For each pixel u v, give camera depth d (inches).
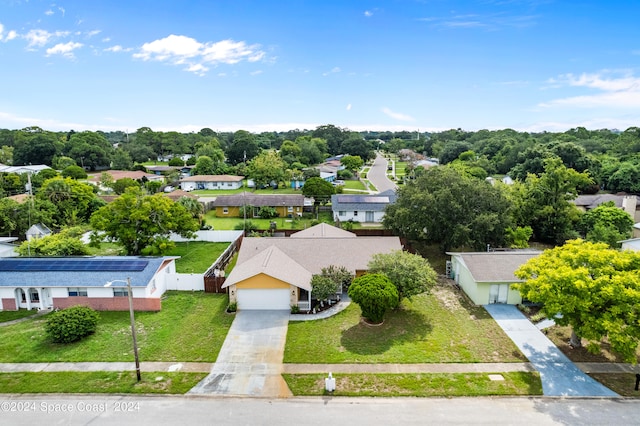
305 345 859.4
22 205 1679.4
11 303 1035.9
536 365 780.6
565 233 1676.9
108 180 2950.3
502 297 1071.6
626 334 693.3
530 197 1729.8
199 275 1164.5
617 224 1626.5
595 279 749.3
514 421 619.8
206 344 864.3
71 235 1445.6
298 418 627.2
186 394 692.1
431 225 1411.2
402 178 3804.1
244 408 653.3
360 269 1168.2
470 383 721.0
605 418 627.5
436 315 1006.4
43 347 847.1
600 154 3614.7
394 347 850.1
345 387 711.1
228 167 3831.2
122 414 638.5
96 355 818.2
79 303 1037.8
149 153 5083.7
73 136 4815.5
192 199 1866.4
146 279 1039.0
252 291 1033.5
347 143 5546.3
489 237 1423.5
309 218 2214.6
